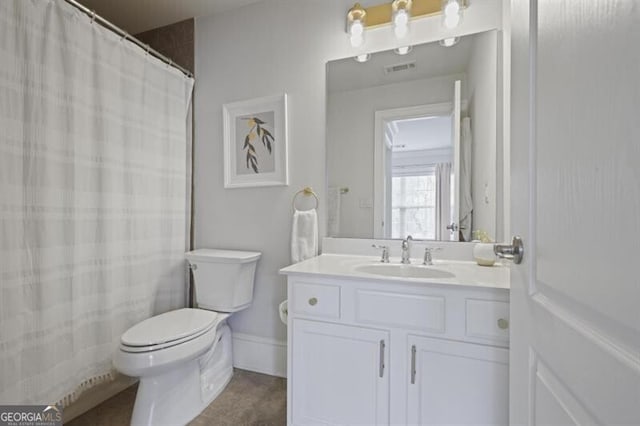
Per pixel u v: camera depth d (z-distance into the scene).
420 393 1.18
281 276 2.00
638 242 0.35
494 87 1.58
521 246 0.72
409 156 1.74
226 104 2.12
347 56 1.84
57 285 1.38
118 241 1.67
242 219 2.10
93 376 1.55
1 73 1.20
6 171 1.22
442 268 1.46
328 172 1.89
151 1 2.04
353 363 1.28
